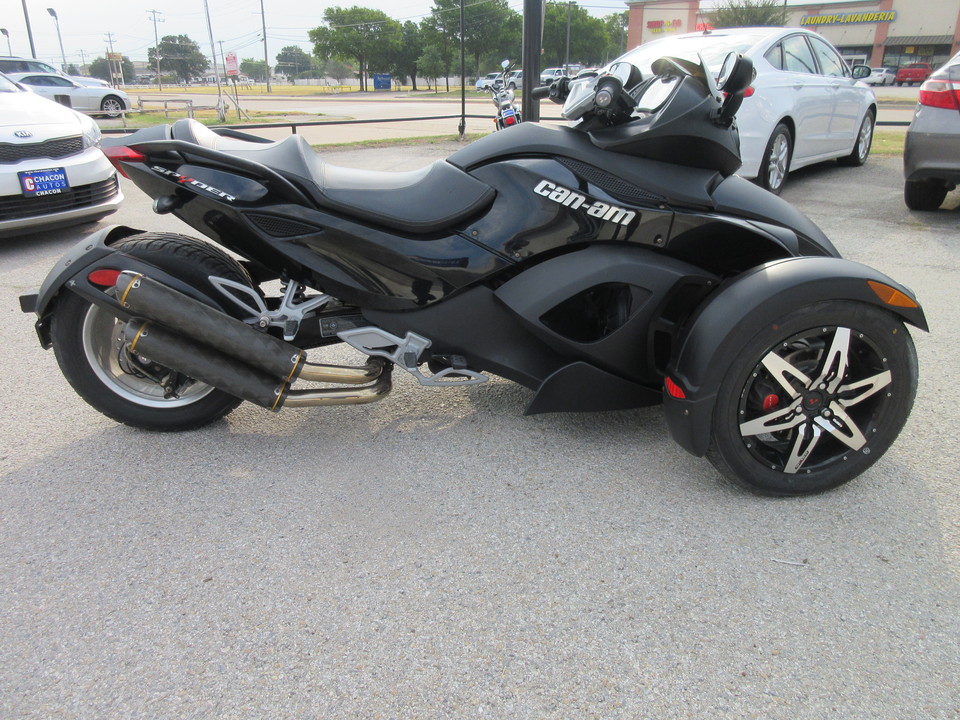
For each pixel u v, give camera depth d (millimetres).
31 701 1626
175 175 2340
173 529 2229
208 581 2002
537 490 2424
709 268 2527
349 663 1728
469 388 3174
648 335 2471
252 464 2588
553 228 2393
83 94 18984
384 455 2646
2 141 5141
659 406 3016
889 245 5340
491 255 2428
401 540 2172
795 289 2111
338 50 78562
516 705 1609
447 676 1688
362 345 2555
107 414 2697
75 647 1779
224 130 2791
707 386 2156
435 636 1808
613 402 2564
